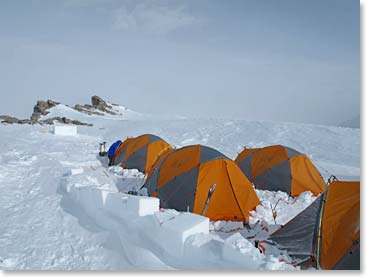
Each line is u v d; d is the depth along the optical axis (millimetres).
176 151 8570
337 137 23109
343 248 4551
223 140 23984
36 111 53094
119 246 5746
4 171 11516
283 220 7469
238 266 4426
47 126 33469
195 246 4887
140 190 9133
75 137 24859
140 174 11906
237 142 22984
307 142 22203
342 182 5266
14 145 18312
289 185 9562
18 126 31844
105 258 5523
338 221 4801
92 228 6719
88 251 5801
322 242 4832
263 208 7500
